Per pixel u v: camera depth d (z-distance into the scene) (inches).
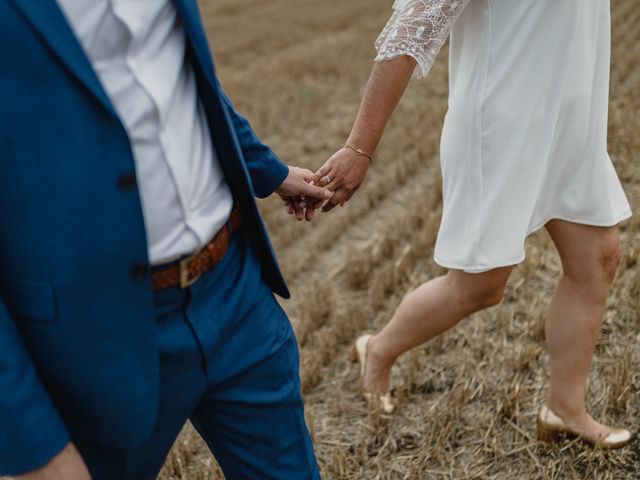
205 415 66.3
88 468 60.2
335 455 102.0
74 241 49.9
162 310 56.4
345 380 125.0
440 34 78.5
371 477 101.0
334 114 292.8
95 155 48.9
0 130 47.0
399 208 199.6
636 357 112.8
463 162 82.1
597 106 80.7
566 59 76.0
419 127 258.8
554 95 76.8
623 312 124.5
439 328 96.8
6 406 48.3
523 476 95.7
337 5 547.2
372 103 84.1
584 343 88.4
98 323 52.4
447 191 85.8
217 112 57.6
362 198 207.3
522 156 78.5
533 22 75.5
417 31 78.3
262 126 283.3
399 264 157.6
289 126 281.7
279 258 182.5
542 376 114.0
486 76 78.2
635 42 322.7
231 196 61.5
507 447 100.8
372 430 108.2
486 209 81.2
